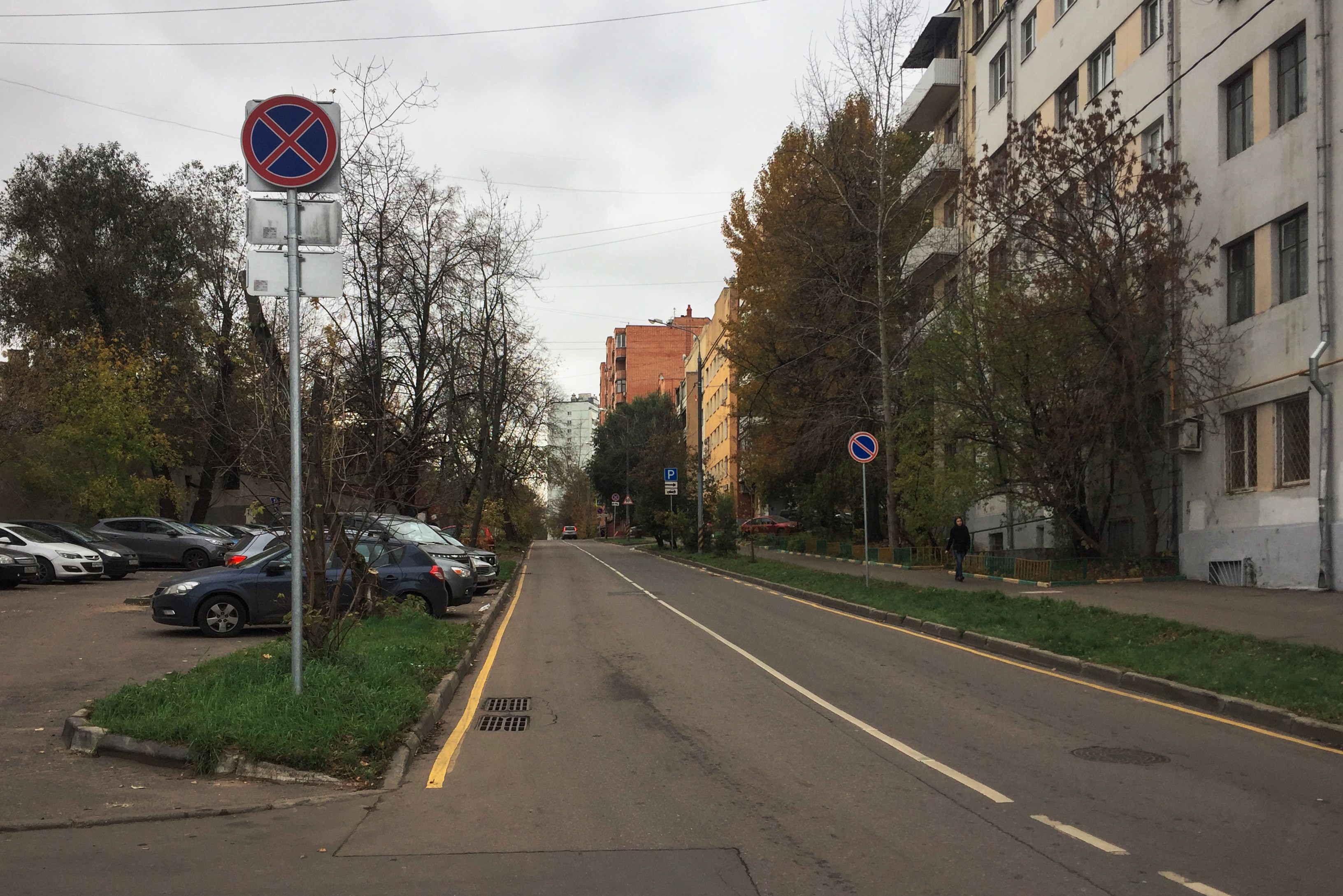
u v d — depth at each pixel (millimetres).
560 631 16828
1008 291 22594
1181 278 20828
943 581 24766
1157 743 8367
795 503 44000
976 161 33312
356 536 10828
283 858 5465
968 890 4973
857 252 33531
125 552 27828
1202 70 21375
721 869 5297
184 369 39594
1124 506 24938
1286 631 13195
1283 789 6910
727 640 15508
